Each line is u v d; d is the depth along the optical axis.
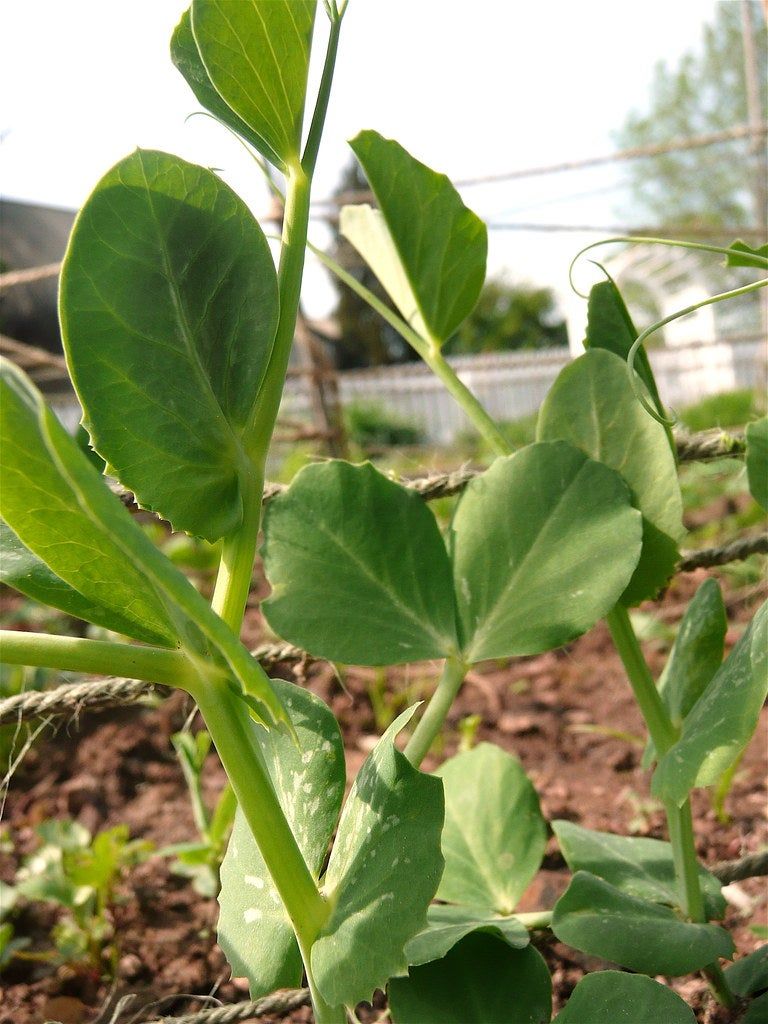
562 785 0.43
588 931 0.20
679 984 0.26
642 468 0.22
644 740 0.47
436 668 0.58
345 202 0.82
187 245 0.17
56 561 0.16
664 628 0.59
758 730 0.44
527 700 0.54
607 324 0.22
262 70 0.18
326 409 0.86
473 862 0.25
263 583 0.73
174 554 0.71
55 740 0.51
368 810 0.18
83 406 0.16
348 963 0.17
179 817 0.43
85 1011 0.30
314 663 0.29
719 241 2.22
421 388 2.66
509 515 0.22
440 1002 0.20
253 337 0.18
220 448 0.18
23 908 0.35
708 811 0.38
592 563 0.21
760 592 0.62
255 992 0.18
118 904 0.34
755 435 0.22
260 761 0.17
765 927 0.27
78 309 0.16
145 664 0.17
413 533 0.22
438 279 0.24
